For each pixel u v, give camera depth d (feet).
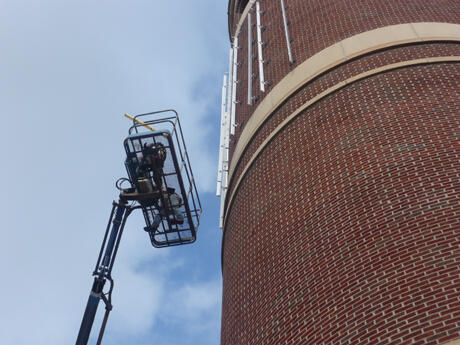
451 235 39.78
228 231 62.54
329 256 44.55
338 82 59.11
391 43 59.93
